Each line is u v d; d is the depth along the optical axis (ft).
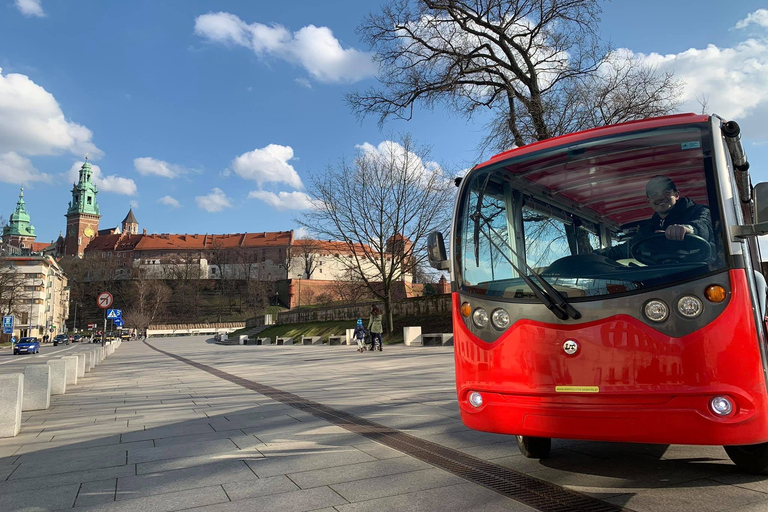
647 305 11.32
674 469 13.87
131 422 24.03
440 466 14.92
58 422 24.85
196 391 35.55
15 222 577.43
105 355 93.66
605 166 13.53
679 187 12.40
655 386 10.98
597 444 17.24
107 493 13.34
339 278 129.18
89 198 619.67
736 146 13.44
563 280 12.48
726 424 10.48
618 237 12.91
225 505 12.14
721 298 10.86
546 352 12.15
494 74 67.77
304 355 74.69
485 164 15.40
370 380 37.70
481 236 14.21
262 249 505.25
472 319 13.57
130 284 450.71
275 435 19.85
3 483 14.51
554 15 61.87
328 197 96.89
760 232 10.93
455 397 27.66
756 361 10.63
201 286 449.89
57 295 392.06
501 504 11.64
